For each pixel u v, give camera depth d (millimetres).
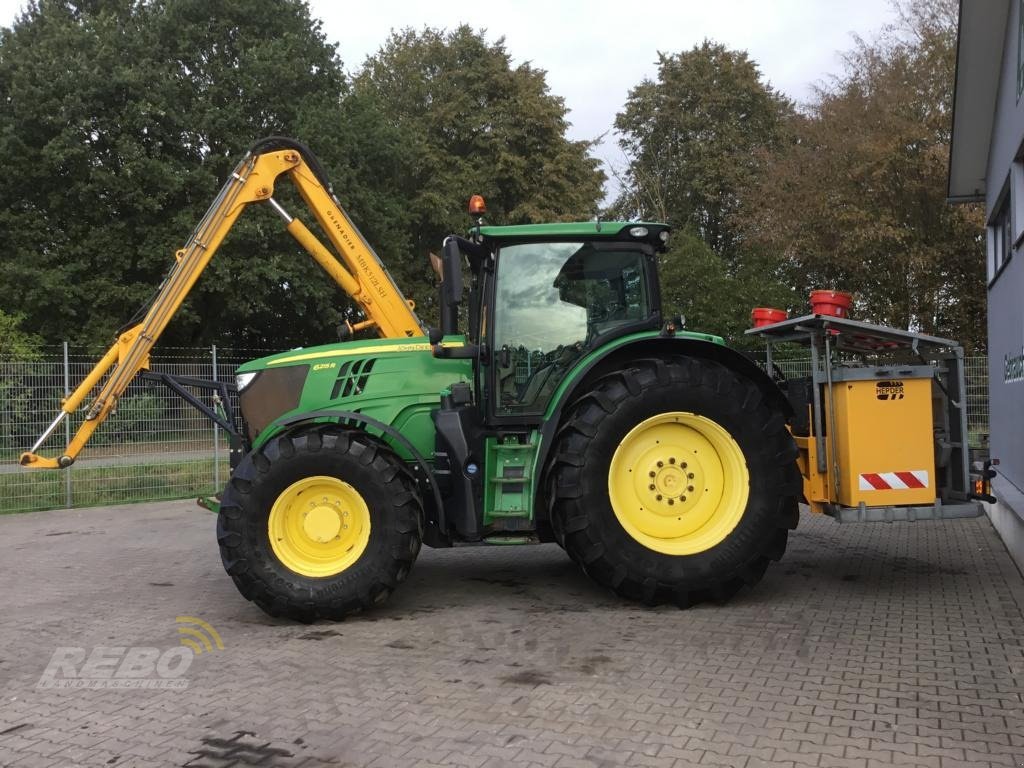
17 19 21078
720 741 3045
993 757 2865
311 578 4812
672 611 4906
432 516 5230
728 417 4945
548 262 5402
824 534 7352
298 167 7066
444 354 5246
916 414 5090
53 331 19828
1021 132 7770
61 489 10430
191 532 8586
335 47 24156
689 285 20234
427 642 4402
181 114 20531
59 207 20156
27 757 3088
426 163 28219
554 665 3959
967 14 8867
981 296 21062
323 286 22031
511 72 29781
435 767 2902
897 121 20516
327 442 4898
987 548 6562
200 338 23188
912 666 3805
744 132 31031
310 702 3564
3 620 5090
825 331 5230
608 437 4879
